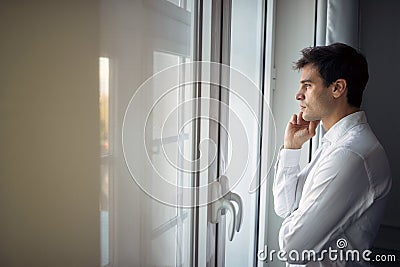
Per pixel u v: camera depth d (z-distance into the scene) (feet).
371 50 4.91
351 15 4.95
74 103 1.65
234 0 3.69
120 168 2.02
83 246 1.77
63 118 1.61
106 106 1.86
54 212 1.60
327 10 5.08
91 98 1.75
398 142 4.86
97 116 1.80
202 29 2.98
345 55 3.43
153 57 2.29
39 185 1.53
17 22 1.40
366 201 3.16
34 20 1.46
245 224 4.45
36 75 1.48
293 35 5.72
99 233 1.88
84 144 1.73
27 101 1.45
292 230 3.26
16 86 1.41
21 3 1.41
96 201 1.84
